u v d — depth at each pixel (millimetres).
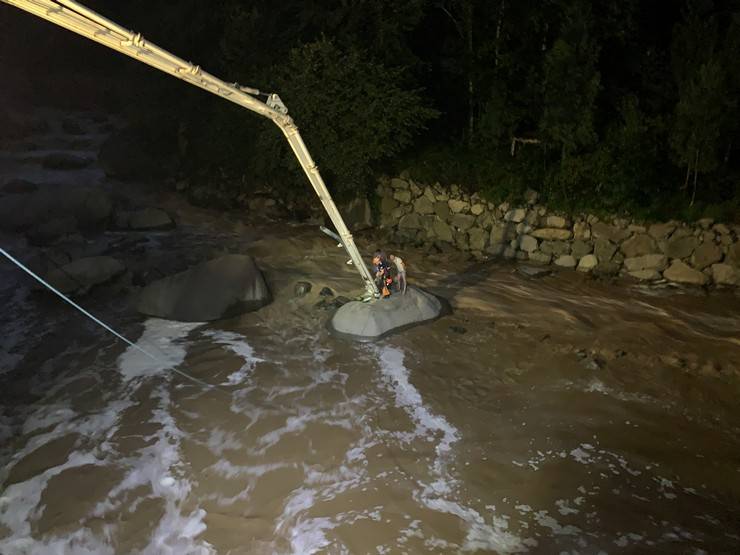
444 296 11500
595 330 10141
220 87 6281
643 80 13984
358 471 6820
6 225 14688
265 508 6289
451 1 14914
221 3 18797
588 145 13109
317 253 13758
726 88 11477
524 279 12367
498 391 8414
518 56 13547
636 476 6766
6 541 5844
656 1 14586
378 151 13914
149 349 9453
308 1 15539
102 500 6363
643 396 8305
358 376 8734
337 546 5797
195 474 6758
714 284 11852
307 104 13977
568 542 5855
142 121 20312
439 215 14391
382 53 14547
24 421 7660
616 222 12555
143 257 13352
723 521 6129
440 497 6438
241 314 10719
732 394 8352
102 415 7789
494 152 14125
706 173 12312
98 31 4492
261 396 8227
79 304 11039
